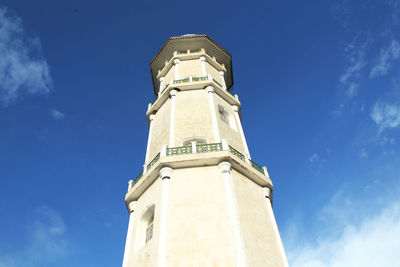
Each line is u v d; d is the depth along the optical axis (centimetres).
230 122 2955
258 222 2050
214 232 1830
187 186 2077
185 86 3014
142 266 1858
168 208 1962
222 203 1964
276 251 1998
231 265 1677
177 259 1716
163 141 2623
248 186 2238
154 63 3962
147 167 2416
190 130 2566
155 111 3125
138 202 2338
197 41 3806
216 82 3169
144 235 2138
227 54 3978
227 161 2188
